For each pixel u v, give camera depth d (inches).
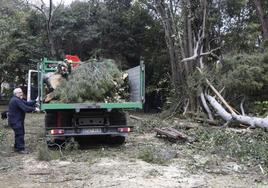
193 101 785.6
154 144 483.2
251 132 513.3
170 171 342.0
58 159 397.1
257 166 358.9
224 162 378.6
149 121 666.8
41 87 439.8
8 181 314.2
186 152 427.5
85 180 313.3
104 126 452.8
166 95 1008.2
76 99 445.7
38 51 1181.1
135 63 1217.4
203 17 821.9
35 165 370.9
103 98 457.7
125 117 466.3
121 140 480.7
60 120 454.0
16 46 1168.2
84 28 1159.0
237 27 949.2
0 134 551.2
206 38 848.3
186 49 832.9
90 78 450.9
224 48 901.2
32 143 497.4
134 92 480.4
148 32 1157.1
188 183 302.8
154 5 960.9
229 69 733.3
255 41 908.0
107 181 309.6
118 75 478.6
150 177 321.4
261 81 704.4
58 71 469.1
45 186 297.4
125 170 345.7
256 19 976.3
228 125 607.8
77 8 1175.0
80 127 447.2
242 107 687.1
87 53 1190.9
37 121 799.1
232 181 309.1
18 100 431.5
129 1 1182.3
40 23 1204.5
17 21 1216.8
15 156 416.2
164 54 1104.8
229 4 954.1
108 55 1162.6
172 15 881.5
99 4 1184.2
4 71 1229.7
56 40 1161.4
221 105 701.9
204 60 824.9
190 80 770.8
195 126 614.9
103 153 422.9
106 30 1167.0
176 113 821.9
